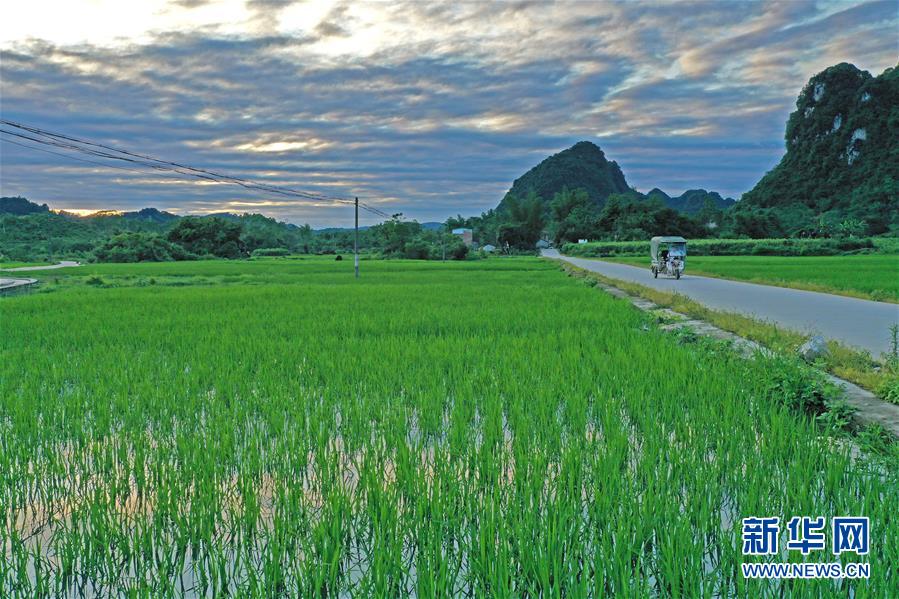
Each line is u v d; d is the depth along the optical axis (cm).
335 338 1169
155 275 4181
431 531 399
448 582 355
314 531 402
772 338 1107
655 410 677
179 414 686
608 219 13288
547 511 418
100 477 521
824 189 15362
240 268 5200
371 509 432
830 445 559
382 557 364
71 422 644
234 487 497
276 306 1827
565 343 1091
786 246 7800
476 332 1268
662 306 1795
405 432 618
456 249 8306
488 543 380
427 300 1988
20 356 1020
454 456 557
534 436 589
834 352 941
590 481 491
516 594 342
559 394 743
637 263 5928
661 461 490
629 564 350
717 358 905
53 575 381
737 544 369
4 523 436
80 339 1209
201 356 1003
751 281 2952
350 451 577
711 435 588
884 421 616
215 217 10212
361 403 710
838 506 420
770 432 579
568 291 2339
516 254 12350
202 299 2097
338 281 3397
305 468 531
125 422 653
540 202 13325
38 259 9538
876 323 1419
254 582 345
